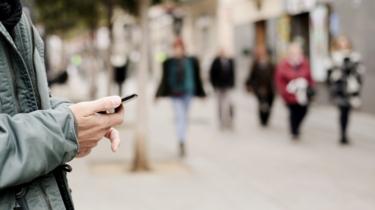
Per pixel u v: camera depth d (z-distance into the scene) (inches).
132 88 1336.1
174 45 488.1
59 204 65.9
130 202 313.9
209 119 749.3
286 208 303.7
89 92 1054.4
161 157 463.5
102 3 743.1
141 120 408.2
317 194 335.3
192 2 1459.2
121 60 1045.8
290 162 438.0
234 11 1278.3
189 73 480.4
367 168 413.4
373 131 595.5
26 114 62.6
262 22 1141.7
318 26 847.1
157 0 633.0
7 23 64.3
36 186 64.2
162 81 482.9
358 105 721.0
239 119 748.6
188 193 336.5
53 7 769.6
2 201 61.9
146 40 425.1
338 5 783.1
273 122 708.7
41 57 69.4
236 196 329.4
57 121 62.7
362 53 717.3
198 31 1561.3
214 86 644.1
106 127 66.7
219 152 487.8
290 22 972.6
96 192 335.9
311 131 613.0
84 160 440.8
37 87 67.7
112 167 417.4
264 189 347.9
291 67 546.6
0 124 60.4
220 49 638.5
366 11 709.3
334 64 527.2
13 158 60.0
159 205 307.9
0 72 62.9
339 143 531.5
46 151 61.3
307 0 886.4
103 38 1048.8
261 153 480.7
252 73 673.6
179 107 478.0
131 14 639.8
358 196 331.0
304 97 541.0
